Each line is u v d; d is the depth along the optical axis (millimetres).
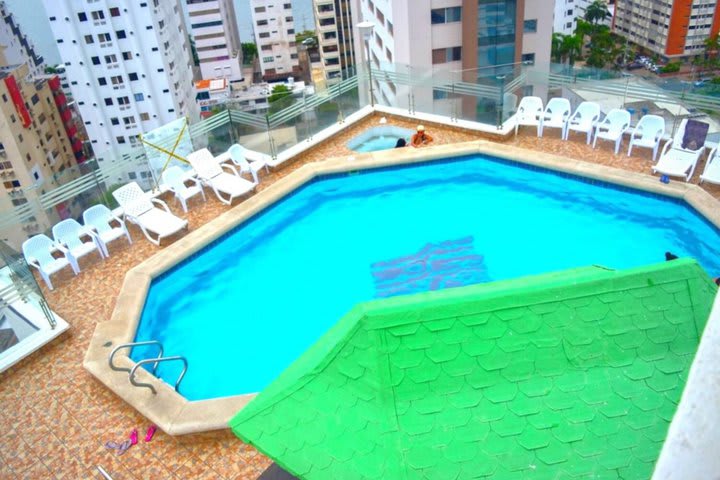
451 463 3875
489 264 11578
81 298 10977
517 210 13016
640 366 4219
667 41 91375
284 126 14820
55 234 11570
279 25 103062
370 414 4137
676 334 4316
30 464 7766
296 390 4344
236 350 10109
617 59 90188
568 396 4105
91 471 7566
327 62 92688
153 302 11148
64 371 9250
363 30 15875
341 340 4375
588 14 92000
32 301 10008
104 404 8539
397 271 11648
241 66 114438
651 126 13219
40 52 130750
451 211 13219
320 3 88000
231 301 11195
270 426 4234
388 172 14602
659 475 1563
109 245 12555
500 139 14812
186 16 143500
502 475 3809
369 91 16875
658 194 12344
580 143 14367
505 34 33531
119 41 55562
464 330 4324
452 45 34375
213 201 13773
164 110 60438
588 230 12172
